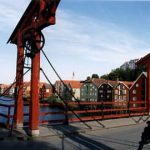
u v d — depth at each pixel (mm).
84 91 112000
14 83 13328
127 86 97125
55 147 10461
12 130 12703
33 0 12117
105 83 104688
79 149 10352
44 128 13812
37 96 12000
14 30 13695
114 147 10812
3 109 34062
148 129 6953
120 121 17516
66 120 15469
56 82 93438
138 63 21125
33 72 11938
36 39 11875
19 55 13211
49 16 11234
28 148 10133
